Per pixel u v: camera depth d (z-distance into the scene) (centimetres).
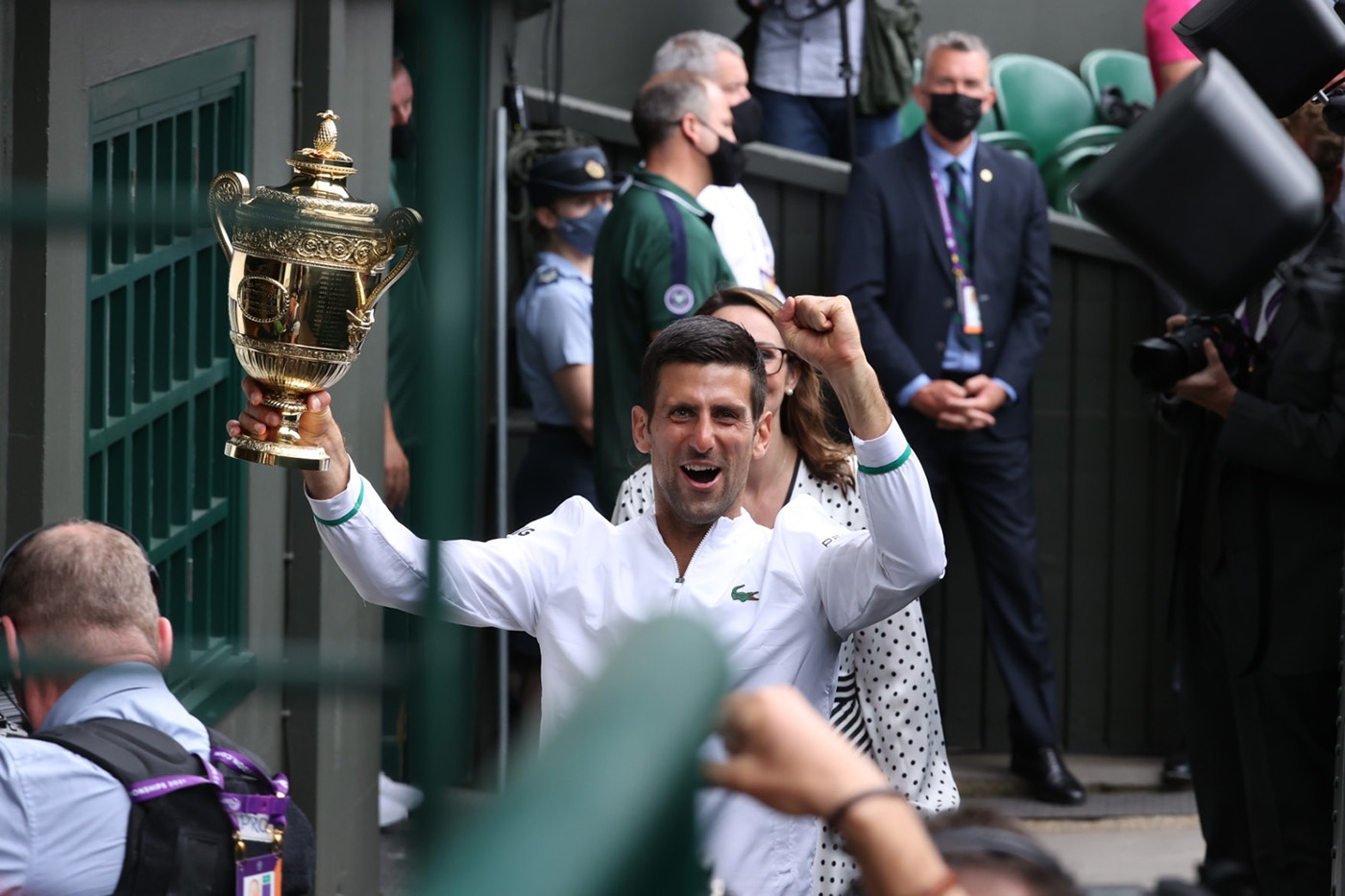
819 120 1005
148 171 487
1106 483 912
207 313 548
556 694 377
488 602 376
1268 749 580
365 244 325
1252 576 579
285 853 369
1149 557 914
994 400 820
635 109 721
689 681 100
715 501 370
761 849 354
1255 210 269
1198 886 282
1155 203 269
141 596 338
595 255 714
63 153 411
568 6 1130
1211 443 604
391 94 723
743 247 731
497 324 829
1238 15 351
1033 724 847
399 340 720
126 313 485
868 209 828
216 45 526
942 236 826
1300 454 556
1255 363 576
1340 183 491
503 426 816
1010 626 848
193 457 541
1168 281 278
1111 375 908
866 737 452
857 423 353
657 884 96
